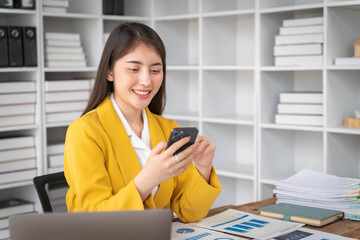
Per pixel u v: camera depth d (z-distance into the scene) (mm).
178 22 4031
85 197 1438
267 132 3355
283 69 3125
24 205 3453
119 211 887
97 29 3666
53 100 3459
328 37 2957
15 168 3359
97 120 1566
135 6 4031
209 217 1646
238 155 3904
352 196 1615
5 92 3268
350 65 2893
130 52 1501
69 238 873
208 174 1619
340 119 3111
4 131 3568
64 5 3494
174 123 1886
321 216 1560
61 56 3514
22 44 3289
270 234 1437
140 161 1626
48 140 3840
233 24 3797
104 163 1531
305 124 3127
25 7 3277
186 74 4113
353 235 1446
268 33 3309
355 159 3260
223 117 3609
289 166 3566
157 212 891
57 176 1790
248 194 3859
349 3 2814
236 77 3850
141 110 1724
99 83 1598
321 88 3385
